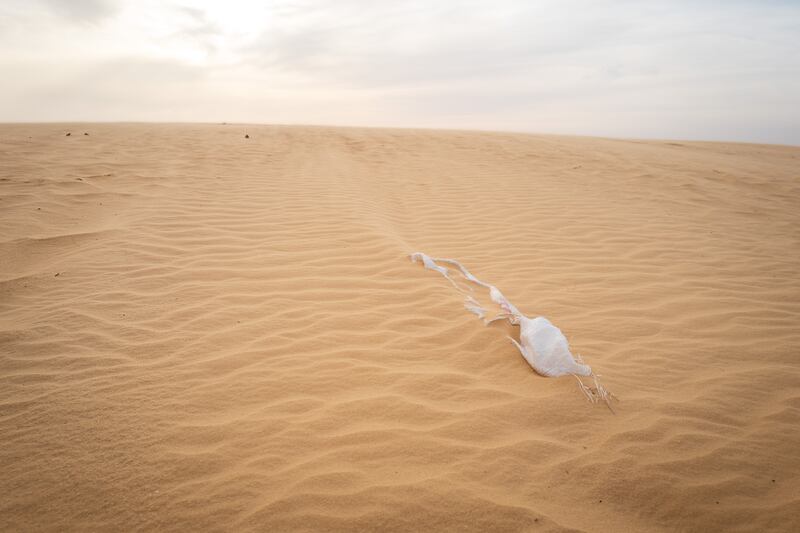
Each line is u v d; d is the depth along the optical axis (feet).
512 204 23.81
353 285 13.62
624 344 10.57
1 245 15.89
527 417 7.81
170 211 20.20
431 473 6.57
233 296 12.78
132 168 28.40
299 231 18.17
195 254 15.78
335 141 43.14
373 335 10.78
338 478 6.47
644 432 7.48
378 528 5.69
